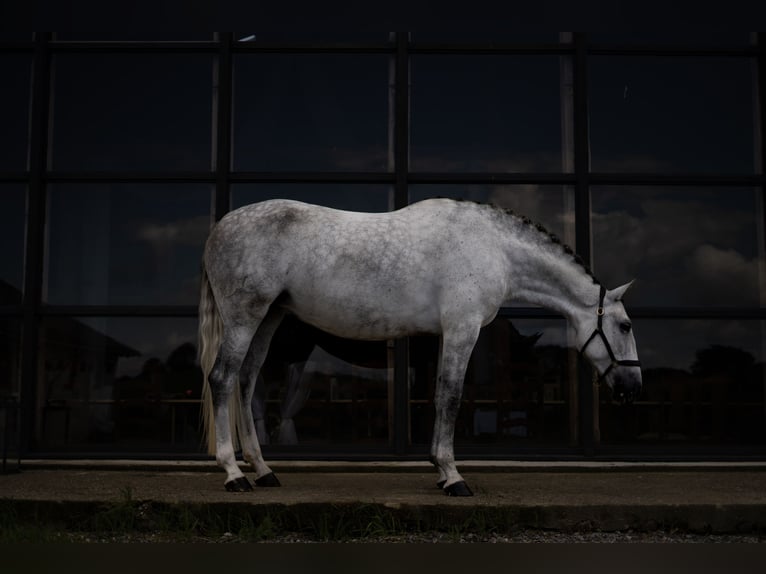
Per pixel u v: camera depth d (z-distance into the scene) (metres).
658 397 4.79
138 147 4.96
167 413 4.76
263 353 3.93
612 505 3.30
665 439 4.76
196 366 4.79
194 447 4.72
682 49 4.97
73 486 3.79
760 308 4.86
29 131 4.94
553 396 4.77
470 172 4.94
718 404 4.79
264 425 4.73
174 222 4.91
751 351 4.83
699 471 4.53
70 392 4.77
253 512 3.24
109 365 4.79
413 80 4.99
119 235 4.90
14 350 4.78
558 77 5.00
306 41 4.97
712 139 4.99
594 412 4.76
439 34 4.97
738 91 4.99
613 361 3.82
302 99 4.99
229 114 4.90
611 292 3.85
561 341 4.80
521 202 4.93
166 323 4.82
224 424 3.65
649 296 4.88
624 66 4.98
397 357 4.68
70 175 4.87
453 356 3.62
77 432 4.75
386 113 4.98
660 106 4.98
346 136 4.97
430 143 4.96
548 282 3.88
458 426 4.75
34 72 4.92
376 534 3.17
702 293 4.89
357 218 3.76
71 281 4.86
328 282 3.64
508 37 4.97
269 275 3.65
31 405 4.69
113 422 4.75
